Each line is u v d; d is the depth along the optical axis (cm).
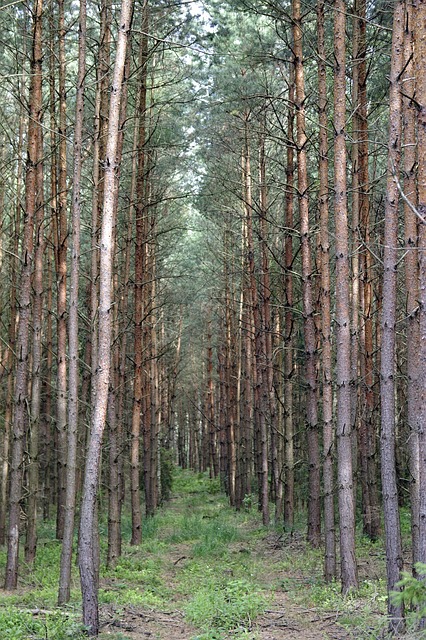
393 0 901
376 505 1648
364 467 1697
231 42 1716
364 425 1688
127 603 1135
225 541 1895
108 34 1471
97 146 1400
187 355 4897
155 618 1030
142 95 1722
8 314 1970
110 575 1439
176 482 4628
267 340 2105
